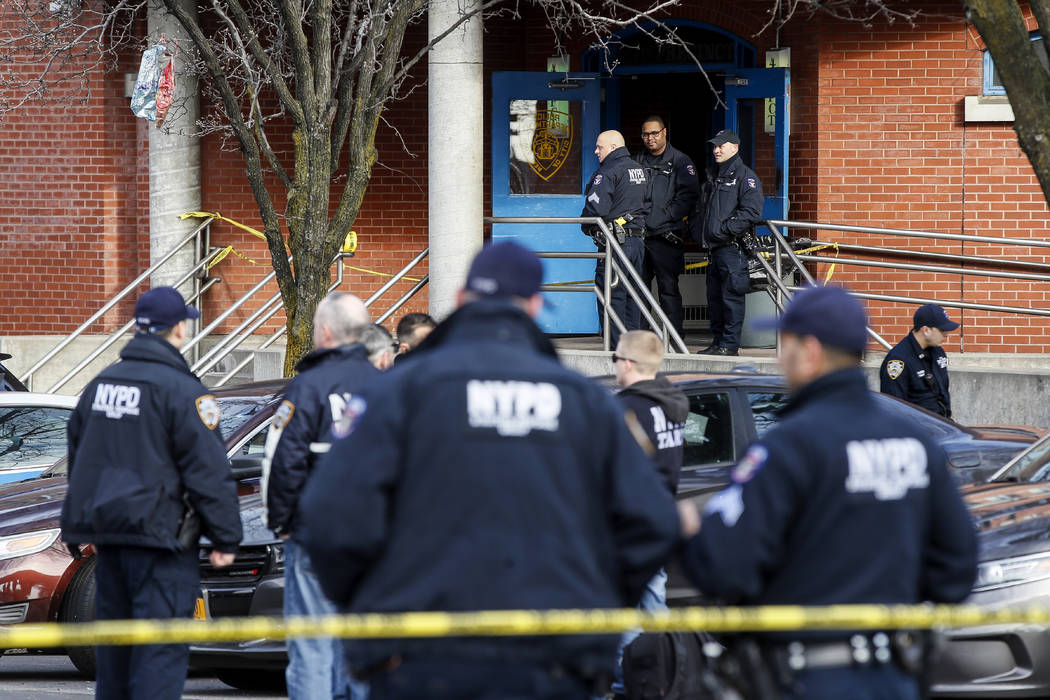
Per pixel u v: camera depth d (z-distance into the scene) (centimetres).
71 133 4366
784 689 904
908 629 916
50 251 4416
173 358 1605
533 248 4069
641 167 3569
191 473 1570
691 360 3325
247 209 4288
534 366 916
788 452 927
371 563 891
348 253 4069
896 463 942
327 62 2642
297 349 2702
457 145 3494
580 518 892
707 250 3497
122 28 4150
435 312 3538
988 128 3750
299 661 1631
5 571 2175
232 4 2716
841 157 3794
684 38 4172
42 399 2878
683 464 2038
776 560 923
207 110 4244
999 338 3806
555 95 4034
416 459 883
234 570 1994
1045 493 1869
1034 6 1806
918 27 3744
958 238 3641
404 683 855
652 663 1669
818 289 991
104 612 1608
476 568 861
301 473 1612
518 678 848
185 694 2152
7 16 4309
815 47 3794
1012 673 1622
